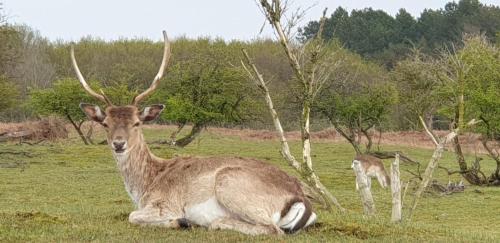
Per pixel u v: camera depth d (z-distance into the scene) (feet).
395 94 126.72
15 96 143.64
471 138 144.87
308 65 59.57
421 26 298.97
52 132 142.41
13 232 30.07
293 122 178.09
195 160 31.91
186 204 31.07
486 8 289.33
